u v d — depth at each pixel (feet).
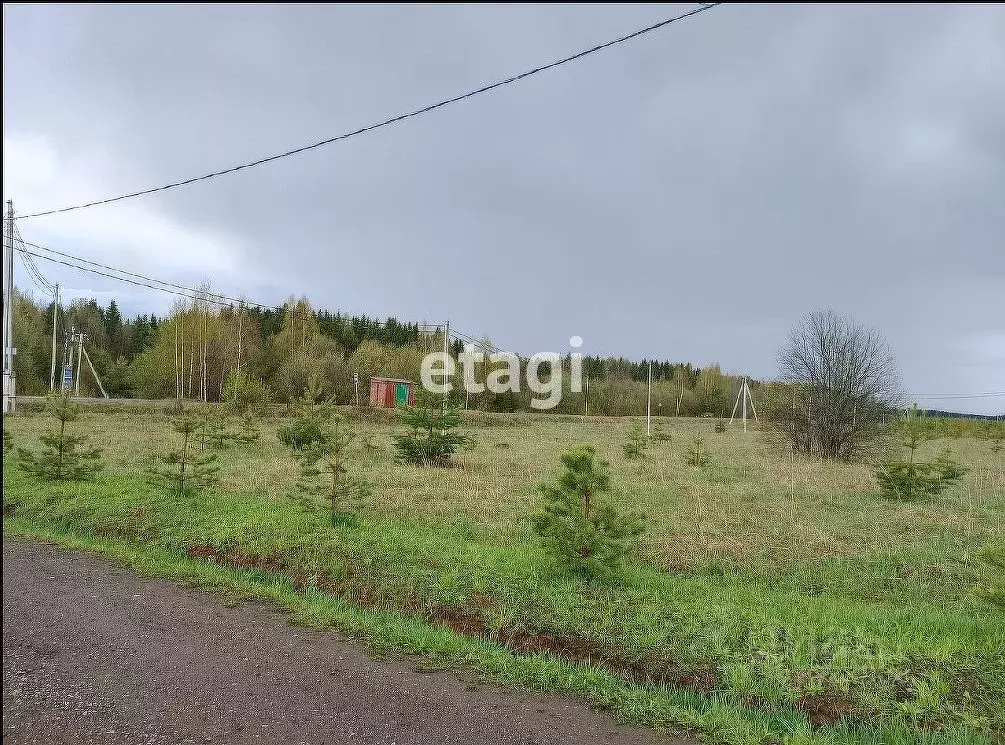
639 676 15.01
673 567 24.58
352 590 20.36
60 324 191.72
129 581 19.67
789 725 12.64
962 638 16.66
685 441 103.04
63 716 11.31
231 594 18.86
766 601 19.66
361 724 11.53
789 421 78.07
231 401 99.60
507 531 28.55
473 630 17.60
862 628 16.96
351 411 103.50
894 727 12.55
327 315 241.14
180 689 12.57
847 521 33.12
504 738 11.34
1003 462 73.77
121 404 99.60
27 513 28.48
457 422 52.60
